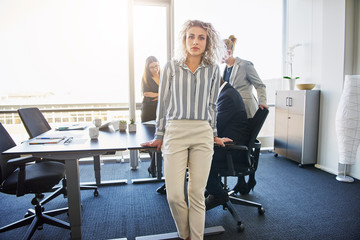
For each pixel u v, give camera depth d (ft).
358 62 10.67
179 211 5.03
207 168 4.99
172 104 4.94
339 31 10.91
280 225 7.09
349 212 7.80
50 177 6.28
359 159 10.66
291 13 14.07
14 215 7.74
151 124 9.52
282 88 15.07
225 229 6.89
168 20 12.10
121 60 12.06
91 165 12.86
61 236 6.59
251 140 6.72
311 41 12.72
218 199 7.04
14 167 6.93
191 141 4.87
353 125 9.86
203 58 5.00
